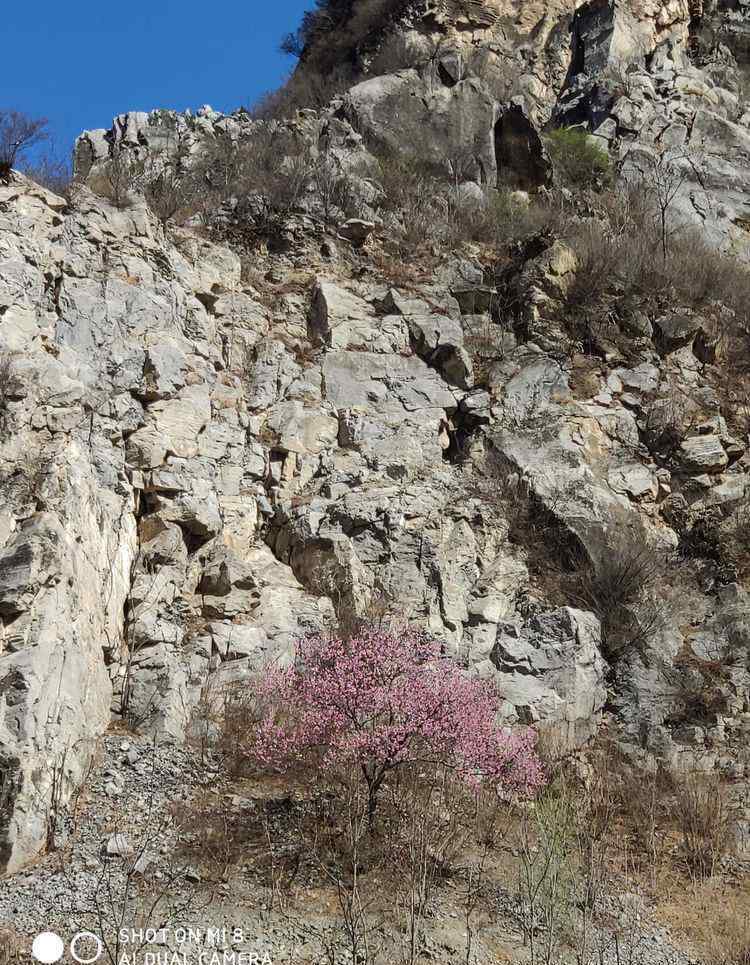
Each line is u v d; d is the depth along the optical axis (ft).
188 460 39.27
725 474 49.88
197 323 44.11
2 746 25.70
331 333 48.80
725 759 38.01
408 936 24.49
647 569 43.60
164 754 30.27
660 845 32.45
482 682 31.86
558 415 48.57
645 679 40.29
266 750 28.55
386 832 27.53
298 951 23.52
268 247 54.24
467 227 59.72
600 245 56.29
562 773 33.24
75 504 32.22
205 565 37.86
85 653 30.35
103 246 42.63
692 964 26.96
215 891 24.89
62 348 37.22
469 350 51.60
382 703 27.78
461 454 47.42
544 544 44.09
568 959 25.38
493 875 27.71
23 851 25.02
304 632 36.78
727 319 57.52
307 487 43.34
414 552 40.70
